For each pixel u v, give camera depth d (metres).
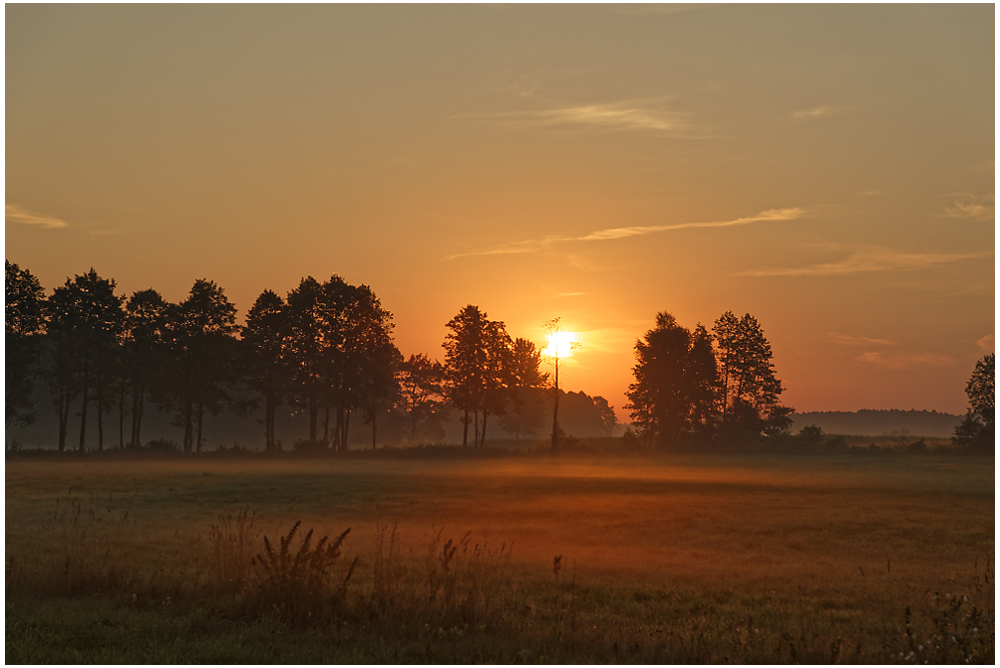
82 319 88.31
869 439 140.88
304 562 10.92
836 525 27.36
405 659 8.63
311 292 94.19
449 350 105.19
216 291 93.81
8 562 13.20
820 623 11.48
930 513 31.88
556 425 103.25
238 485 42.78
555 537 23.64
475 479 51.22
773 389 115.06
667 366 114.50
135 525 23.59
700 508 33.59
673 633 10.14
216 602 11.07
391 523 26.72
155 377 89.81
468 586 12.09
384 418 158.12
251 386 94.06
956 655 9.02
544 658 8.80
